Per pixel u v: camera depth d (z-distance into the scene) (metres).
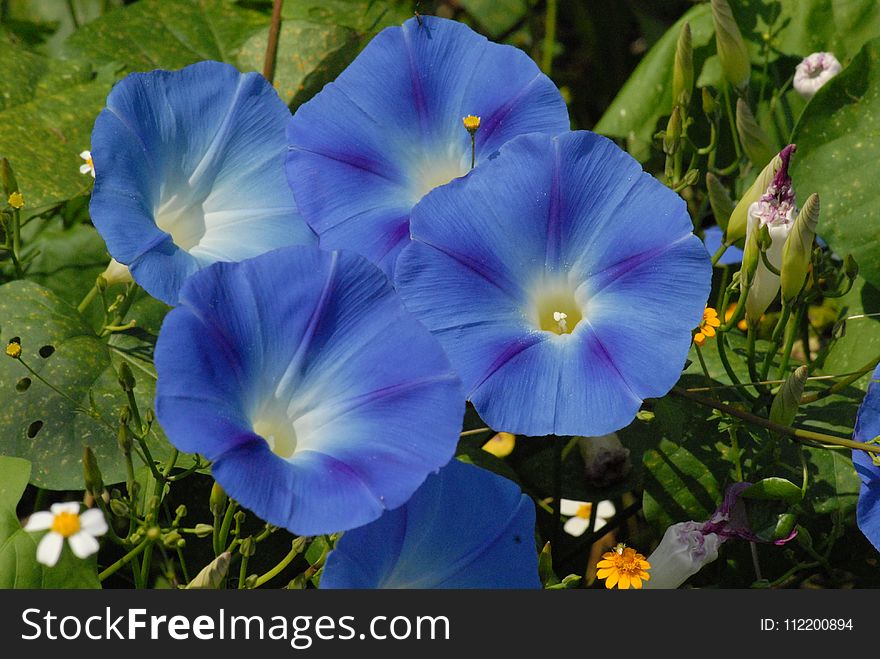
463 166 0.66
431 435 0.58
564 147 0.62
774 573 0.66
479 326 0.61
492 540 0.60
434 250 0.61
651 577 0.63
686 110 0.68
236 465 0.56
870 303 0.69
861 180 0.69
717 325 0.64
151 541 0.60
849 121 0.69
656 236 0.61
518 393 0.60
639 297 0.61
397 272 0.61
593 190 0.62
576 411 0.60
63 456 0.64
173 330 0.57
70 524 0.57
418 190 0.66
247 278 0.59
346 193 0.65
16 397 0.64
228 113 0.65
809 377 0.67
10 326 0.65
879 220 0.68
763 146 0.69
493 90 0.66
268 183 0.66
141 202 0.63
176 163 0.65
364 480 0.57
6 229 0.67
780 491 0.62
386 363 0.59
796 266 0.63
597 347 0.61
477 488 0.60
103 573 0.61
